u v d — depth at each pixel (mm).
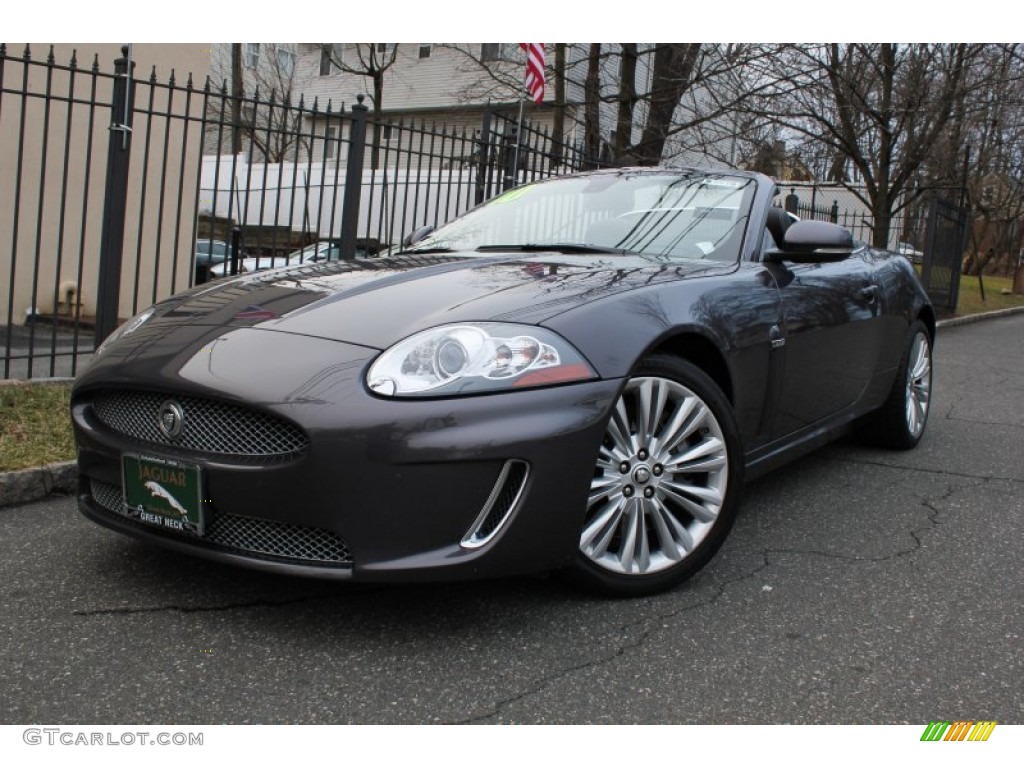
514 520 2328
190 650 2342
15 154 8438
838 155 15266
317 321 2551
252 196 13898
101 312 5473
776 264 3496
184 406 2447
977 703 2205
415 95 29328
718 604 2736
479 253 3402
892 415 4742
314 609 2607
